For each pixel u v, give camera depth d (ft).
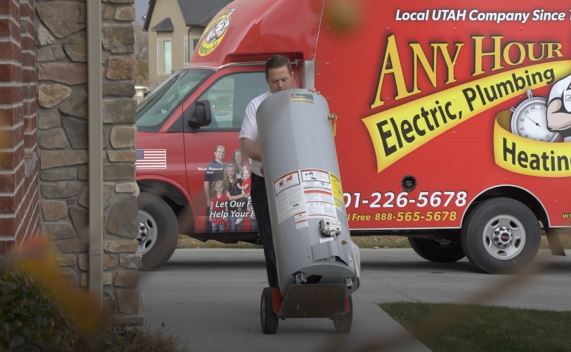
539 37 42.63
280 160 26.91
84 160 26.17
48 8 25.91
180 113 42.27
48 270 15.64
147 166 41.73
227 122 42.52
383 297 35.86
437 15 41.93
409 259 48.88
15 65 20.21
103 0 25.94
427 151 42.11
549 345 26.71
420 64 41.91
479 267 42.75
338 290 26.37
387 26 41.70
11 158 19.56
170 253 41.65
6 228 19.51
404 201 42.11
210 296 35.53
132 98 26.21
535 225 42.78
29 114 23.98
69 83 26.07
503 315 31.24
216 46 43.75
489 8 42.24
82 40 26.04
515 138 42.65
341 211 26.99
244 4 44.04
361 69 41.57
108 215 26.14
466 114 42.29
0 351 14.34
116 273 26.05
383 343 11.24
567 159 42.98
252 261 47.14
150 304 33.60
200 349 26.12
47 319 15.05
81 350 15.97
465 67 42.22
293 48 41.88
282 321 30.42
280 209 26.71
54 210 26.08
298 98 27.37
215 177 42.06
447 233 43.78
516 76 42.57
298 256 26.30
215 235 42.42
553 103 42.80
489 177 42.55
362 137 41.75
